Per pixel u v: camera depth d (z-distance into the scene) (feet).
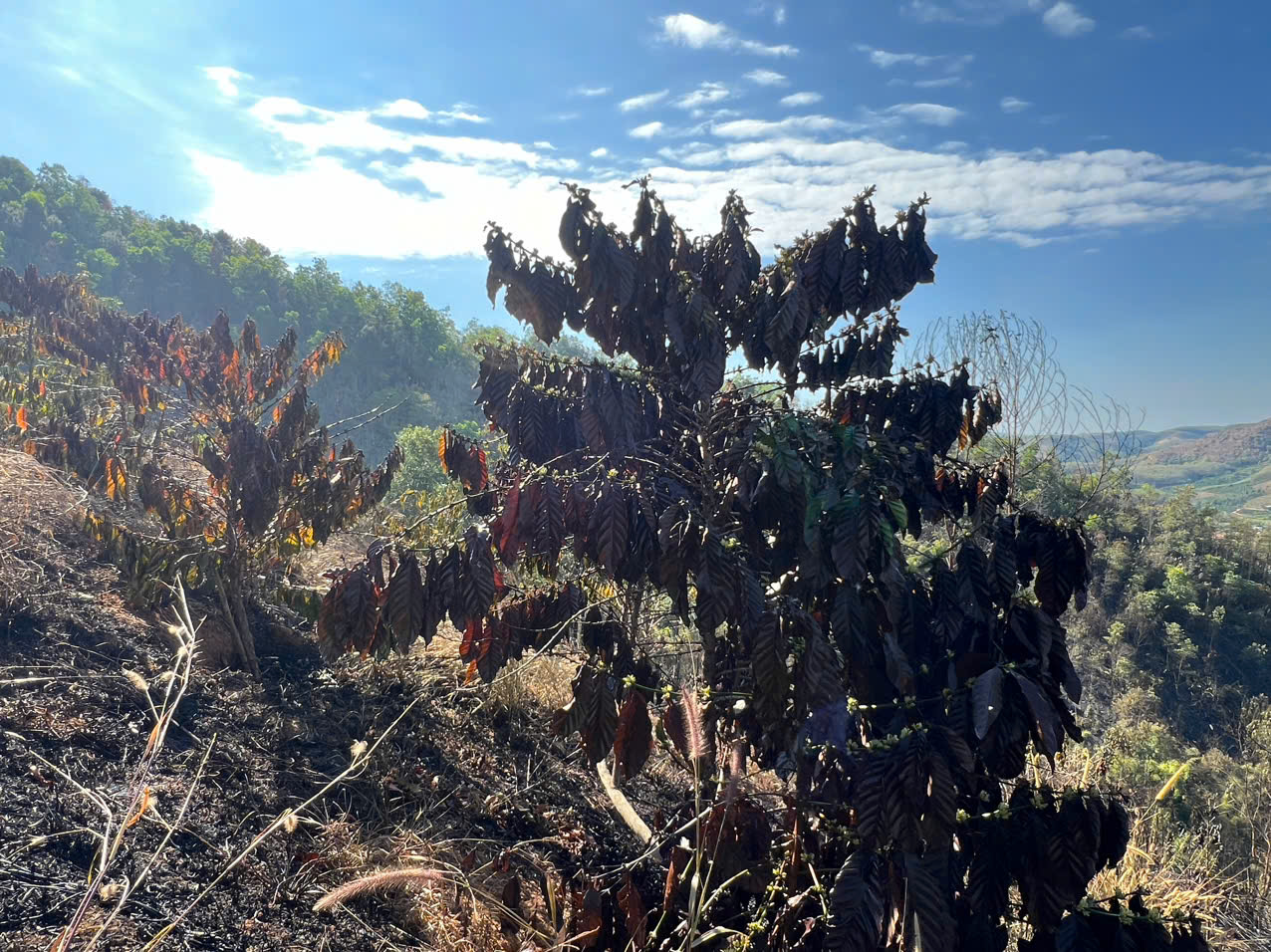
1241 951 14.97
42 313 26.30
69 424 18.92
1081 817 9.49
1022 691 9.45
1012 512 12.05
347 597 10.51
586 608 11.87
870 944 8.76
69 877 8.52
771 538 13.21
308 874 10.36
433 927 10.17
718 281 12.07
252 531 15.31
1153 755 74.38
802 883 10.74
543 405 12.45
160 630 14.67
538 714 17.69
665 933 10.43
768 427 11.93
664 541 9.98
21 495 17.89
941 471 13.14
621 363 13.57
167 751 11.64
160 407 18.25
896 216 12.31
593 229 11.25
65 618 13.73
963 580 10.89
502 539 10.55
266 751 12.87
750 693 10.83
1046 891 9.40
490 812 13.94
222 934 8.74
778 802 14.30
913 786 8.78
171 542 15.20
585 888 10.93
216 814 10.76
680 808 14.38
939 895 8.81
